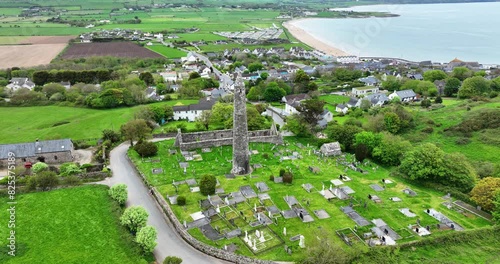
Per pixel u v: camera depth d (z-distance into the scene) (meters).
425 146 100.69
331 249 63.84
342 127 122.38
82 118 150.12
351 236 71.81
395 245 68.94
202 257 68.06
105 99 164.25
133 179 97.25
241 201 83.94
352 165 104.62
